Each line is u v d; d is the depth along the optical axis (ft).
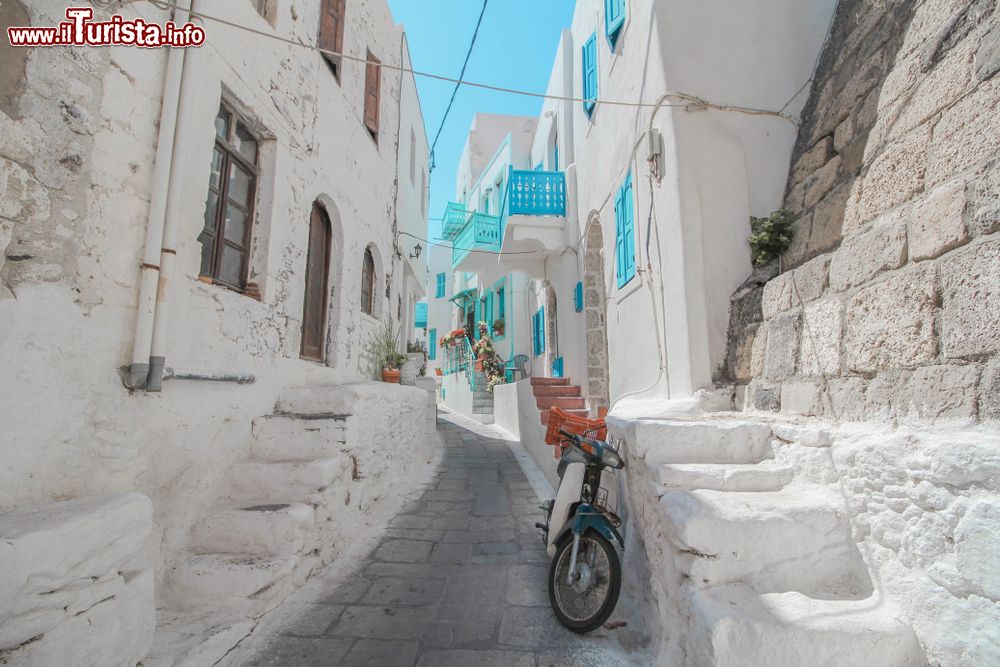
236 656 8.00
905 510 6.18
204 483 10.74
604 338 25.38
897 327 7.64
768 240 12.48
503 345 50.55
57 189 7.27
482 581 11.09
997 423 5.89
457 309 73.82
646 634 8.59
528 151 50.06
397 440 19.02
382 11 25.62
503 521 15.74
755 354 11.80
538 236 29.58
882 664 5.84
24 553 5.44
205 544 10.30
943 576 5.56
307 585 10.62
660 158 14.56
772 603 6.32
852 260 8.95
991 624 5.01
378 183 24.75
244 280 13.46
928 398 6.95
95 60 7.97
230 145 12.68
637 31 16.63
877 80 10.27
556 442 12.03
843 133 11.16
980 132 6.86
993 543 5.02
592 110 24.34
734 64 14.26
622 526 10.78
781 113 14.02
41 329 6.98
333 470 12.19
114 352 8.25
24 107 6.81
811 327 9.84
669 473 8.26
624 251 18.39
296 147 15.38
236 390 12.09
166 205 9.27
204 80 10.72
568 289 28.89
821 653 5.81
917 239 7.51
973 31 7.59
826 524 7.07
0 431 6.40
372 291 25.14
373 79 24.40
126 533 6.95
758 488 8.17
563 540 10.03
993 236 6.23
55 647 5.80
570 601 9.55
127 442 8.47
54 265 7.20
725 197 13.47
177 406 9.89
